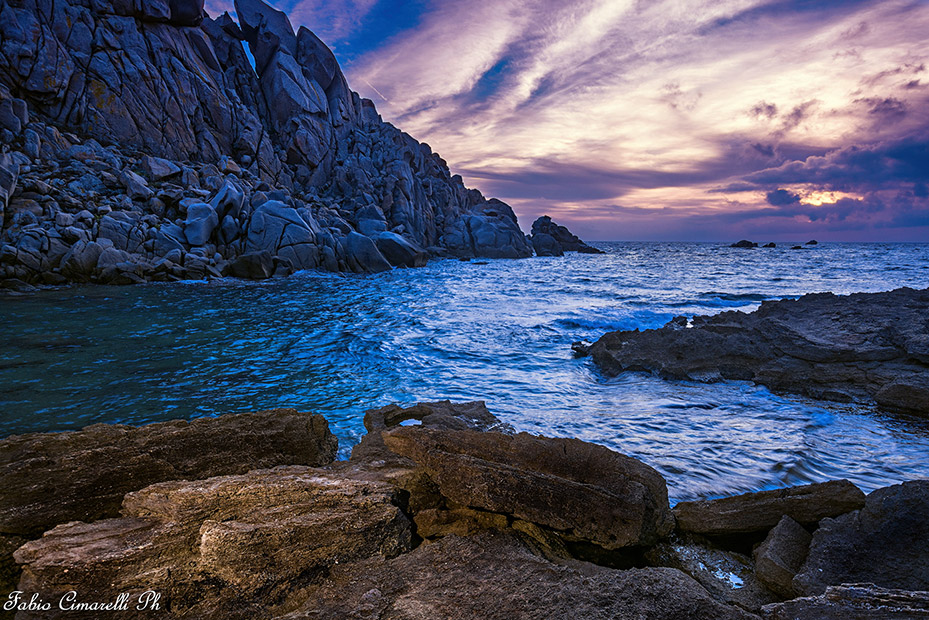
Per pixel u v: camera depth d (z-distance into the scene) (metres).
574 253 83.12
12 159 24.38
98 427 4.95
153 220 26.58
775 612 2.88
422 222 51.94
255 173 38.66
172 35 35.50
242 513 3.61
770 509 4.26
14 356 10.93
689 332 11.60
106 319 15.34
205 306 18.62
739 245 128.25
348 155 48.53
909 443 7.11
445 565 3.44
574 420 7.99
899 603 2.78
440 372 10.94
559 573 3.31
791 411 8.57
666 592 3.05
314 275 31.05
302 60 47.50
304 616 2.87
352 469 4.80
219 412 8.09
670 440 7.12
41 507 3.65
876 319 11.62
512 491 4.12
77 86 30.38
